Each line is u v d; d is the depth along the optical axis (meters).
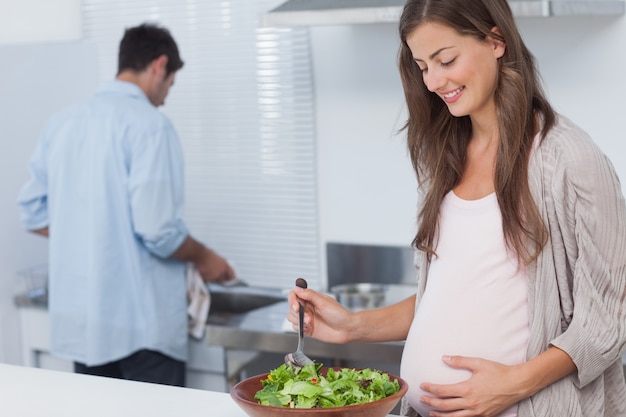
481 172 1.93
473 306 1.86
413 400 1.93
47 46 4.01
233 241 4.16
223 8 4.04
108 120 3.40
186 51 4.16
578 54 3.32
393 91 3.70
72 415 1.89
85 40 4.23
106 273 3.44
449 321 1.88
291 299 2.03
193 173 4.21
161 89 3.55
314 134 3.90
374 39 3.71
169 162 3.42
